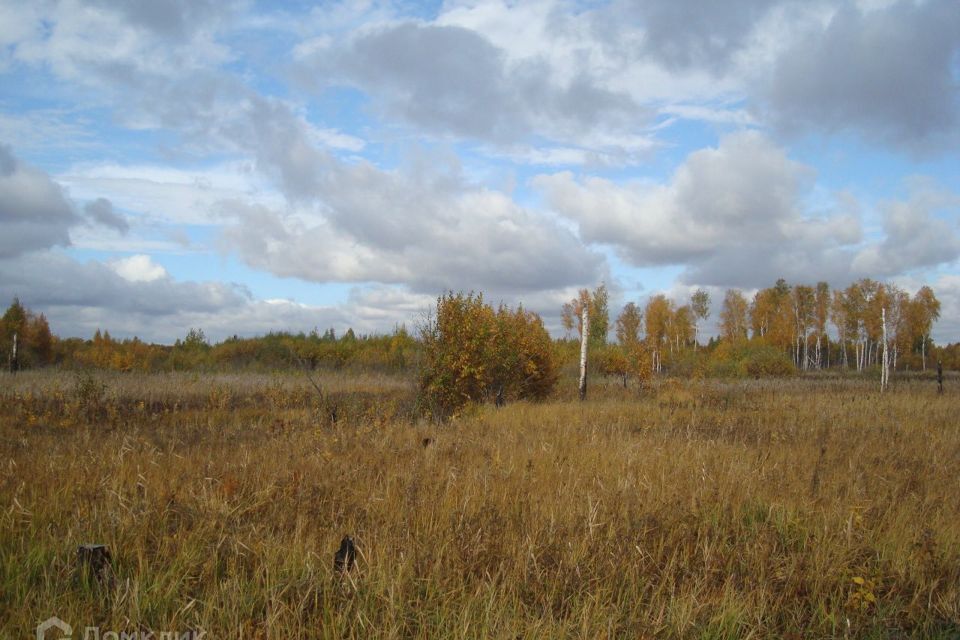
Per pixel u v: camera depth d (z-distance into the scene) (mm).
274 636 3645
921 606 4617
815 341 76000
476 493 6223
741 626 4246
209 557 4664
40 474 6469
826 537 5625
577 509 5922
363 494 6344
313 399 18438
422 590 4410
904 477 7914
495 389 20438
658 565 5043
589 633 3990
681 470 7629
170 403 18141
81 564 4305
